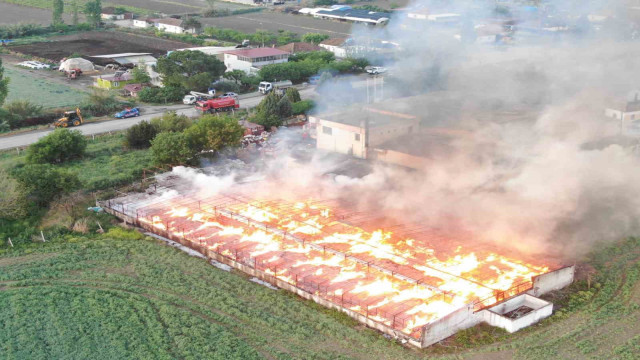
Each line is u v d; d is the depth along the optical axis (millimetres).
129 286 28672
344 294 27094
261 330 25328
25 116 55969
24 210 35812
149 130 49344
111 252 32156
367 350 23984
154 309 26766
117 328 25359
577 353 23531
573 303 27031
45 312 26547
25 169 37594
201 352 23734
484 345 24203
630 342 24125
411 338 24188
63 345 24172
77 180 38500
